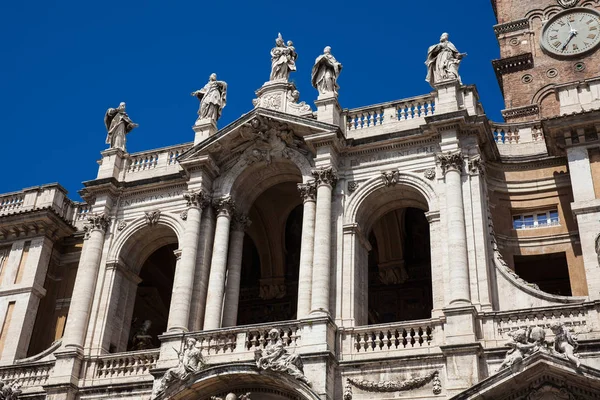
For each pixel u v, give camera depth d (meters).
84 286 34.31
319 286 29.72
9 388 32.59
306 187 32.50
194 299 32.16
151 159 37.84
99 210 36.16
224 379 28.53
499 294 28.72
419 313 37.03
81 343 33.03
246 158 34.59
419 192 31.61
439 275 29.58
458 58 34.06
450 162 30.81
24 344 36.19
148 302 42.09
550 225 32.47
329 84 34.78
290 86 35.94
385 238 38.16
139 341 35.56
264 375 27.77
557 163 33.09
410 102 33.97
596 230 28.23
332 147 32.78
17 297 37.31
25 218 38.88
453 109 32.22
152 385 30.45
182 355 29.67
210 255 33.50
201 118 36.91
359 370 28.00
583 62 44.62
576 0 46.78
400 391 27.16
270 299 39.72
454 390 26.11
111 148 38.06
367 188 32.25
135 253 36.31
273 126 33.88
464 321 27.23
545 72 45.22
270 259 39.81
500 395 25.52
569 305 26.55
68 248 40.31
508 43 47.12
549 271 34.50
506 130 34.97
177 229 34.88
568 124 30.19
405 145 32.59
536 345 25.23
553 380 25.25
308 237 31.38
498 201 33.19
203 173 34.41
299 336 28.88
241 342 29.67
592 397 24.72
